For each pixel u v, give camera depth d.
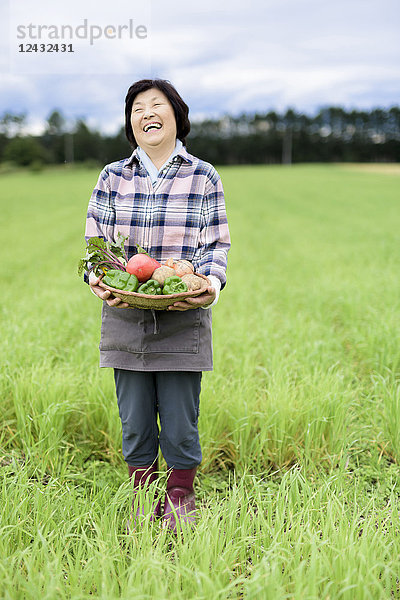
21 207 29.77
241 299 8.01
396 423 3.62
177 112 2.63
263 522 2.49
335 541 2.36
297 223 21.33
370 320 6.12
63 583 2.17
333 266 11.10
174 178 2.62
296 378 4.61
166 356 2.60
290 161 119.94
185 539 2.31
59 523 2.47
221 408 3.77
